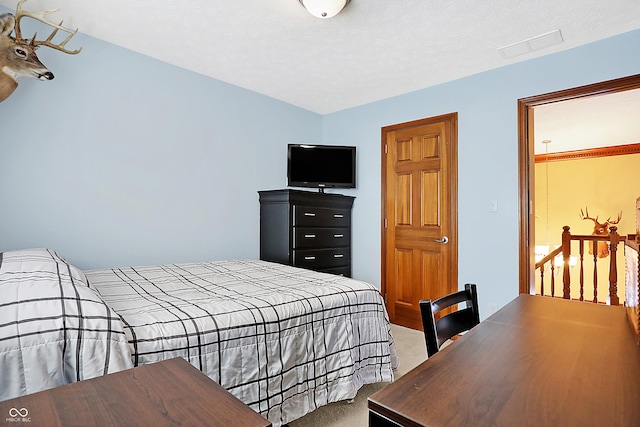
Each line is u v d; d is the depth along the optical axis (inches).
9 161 86.5
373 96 143.9
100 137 100.7
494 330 44.1
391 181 144.6
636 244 41.2
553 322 47.6
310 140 163.5
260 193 138.8
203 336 53.8
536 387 28.9
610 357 35.2
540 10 82.8
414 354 108.1
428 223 132.8
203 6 83.1
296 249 132.1
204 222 124.3
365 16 85.8
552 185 256.5
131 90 106.5
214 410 25.3
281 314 64.0
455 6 81.4
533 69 108.2
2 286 44.6
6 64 77.9
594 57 97.6
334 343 72.3
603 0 78.5
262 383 59.3
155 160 112.0
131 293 70.2
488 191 116.9
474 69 116.7
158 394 27.4
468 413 25.1
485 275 117.4
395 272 142.9
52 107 92.5
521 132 110.2
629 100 139.6
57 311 42.8
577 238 166.9
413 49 103.0
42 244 91.1
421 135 135.3
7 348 38.0
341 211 150.8
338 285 81.1
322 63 113.3
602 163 237.1
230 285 79.5
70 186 95.6
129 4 82.7
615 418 24.1
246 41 99.7
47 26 91.2
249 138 138.2
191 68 118.5
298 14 85.9
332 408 76.9
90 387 28.4
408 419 24.7
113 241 103.3
